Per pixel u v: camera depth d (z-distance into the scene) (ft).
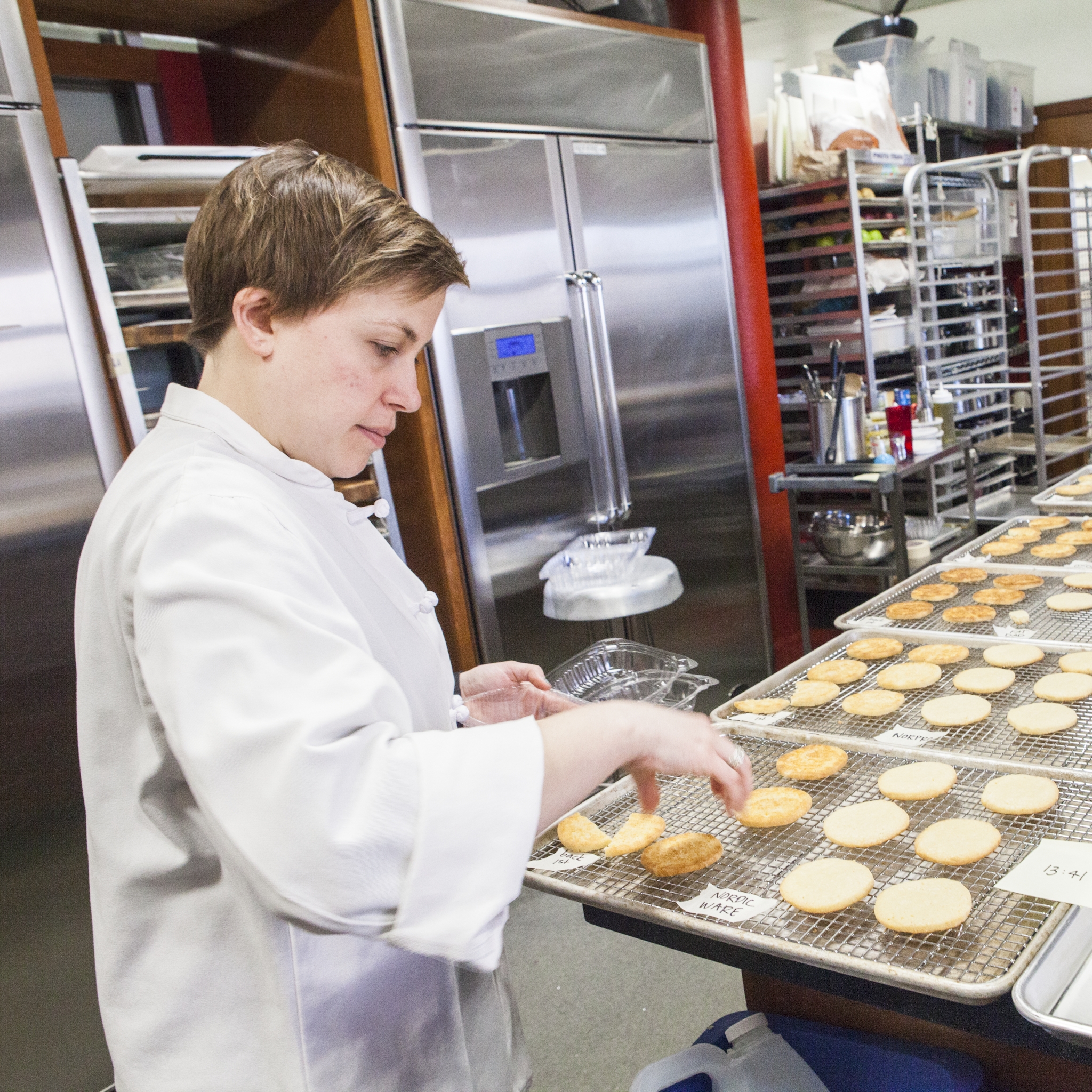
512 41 9.52
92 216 7.11
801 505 13.44
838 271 13.23
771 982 5.10
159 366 9.11
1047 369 14.05
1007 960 3.16
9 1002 6.81
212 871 2.87
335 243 2.60
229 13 9.09
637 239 10.87
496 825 2.44
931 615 6.89
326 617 2.52
